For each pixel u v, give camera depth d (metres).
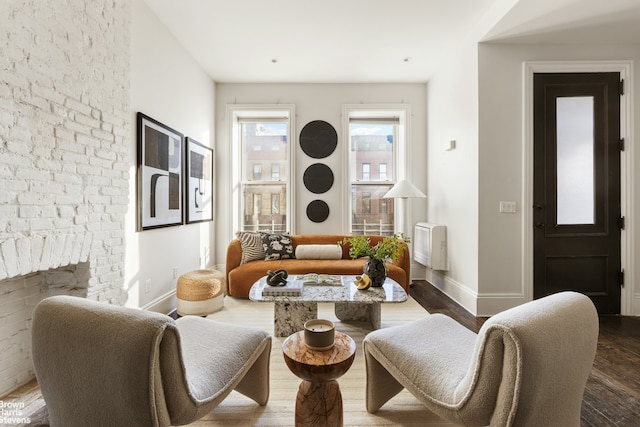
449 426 1.33
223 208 3.91
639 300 2.66
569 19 2.34
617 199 2.67
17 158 1.39
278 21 2.62
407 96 3.94
